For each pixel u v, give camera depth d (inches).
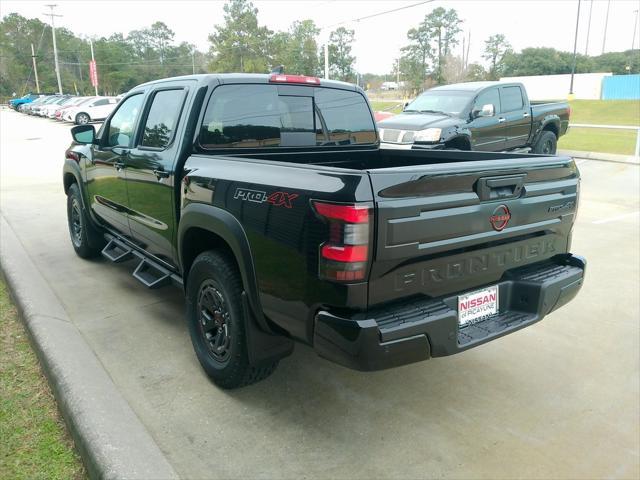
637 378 142.9
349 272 93.7
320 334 100.0
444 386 137.9
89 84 4067.4
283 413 124.0
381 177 94.0
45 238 270.2
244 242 113.9
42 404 122.3
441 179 99.9
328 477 103.6
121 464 97.6
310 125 163.3
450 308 107.2
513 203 114.2
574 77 2129.7
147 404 125.9
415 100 458.0
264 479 102.7
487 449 112.8
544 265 133.3
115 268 223.8
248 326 117.4
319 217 96.7
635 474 105.8
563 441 115.9
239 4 2942.9
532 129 470.6
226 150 146.5
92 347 153.0
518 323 117.0
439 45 2947.8
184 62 4485.7
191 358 147.9
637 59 3065.9
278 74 161.2
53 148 737.0
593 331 171.5
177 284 153.3
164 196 148.2
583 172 492.4
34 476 99.5
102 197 196.1
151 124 160.7
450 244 103.7
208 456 108.7
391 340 96.3
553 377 143.1
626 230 295.4
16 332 159.0
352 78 2637.8
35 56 3659.0
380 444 113.8
